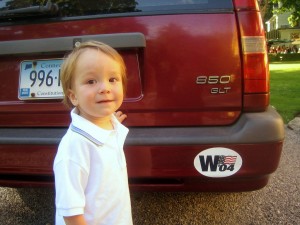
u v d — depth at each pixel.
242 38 2.23
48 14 2.31
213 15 2.23
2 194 3.36
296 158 4.20
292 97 8.49
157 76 2.27
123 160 1.60
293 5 20.97
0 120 2.49
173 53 2.25
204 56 2.24
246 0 2.23
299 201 3.13
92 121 1.53
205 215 2.90
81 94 1.46
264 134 2.17
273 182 3.54
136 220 2.83
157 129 2.28
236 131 2.20
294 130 5.39
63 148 1.46
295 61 32.81
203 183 2.25
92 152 1.47
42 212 3.02
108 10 2.28
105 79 1.47
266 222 2.78
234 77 2.25
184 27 2.23
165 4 2.25
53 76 2.38
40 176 2.38
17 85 2.44
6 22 2.39
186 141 2.17
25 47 2.35
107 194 1.51
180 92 2.27
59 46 2.30
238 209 2.99
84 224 1.45
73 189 1.43
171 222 2.80
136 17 2.25
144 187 2.29
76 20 2.30
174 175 2.20
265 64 2.27
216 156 2.17
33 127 2.44
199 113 2.28
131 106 2.29
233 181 2.24
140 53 2.28
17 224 2.83
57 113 2.40
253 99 2.27
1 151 2.34
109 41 2.24
